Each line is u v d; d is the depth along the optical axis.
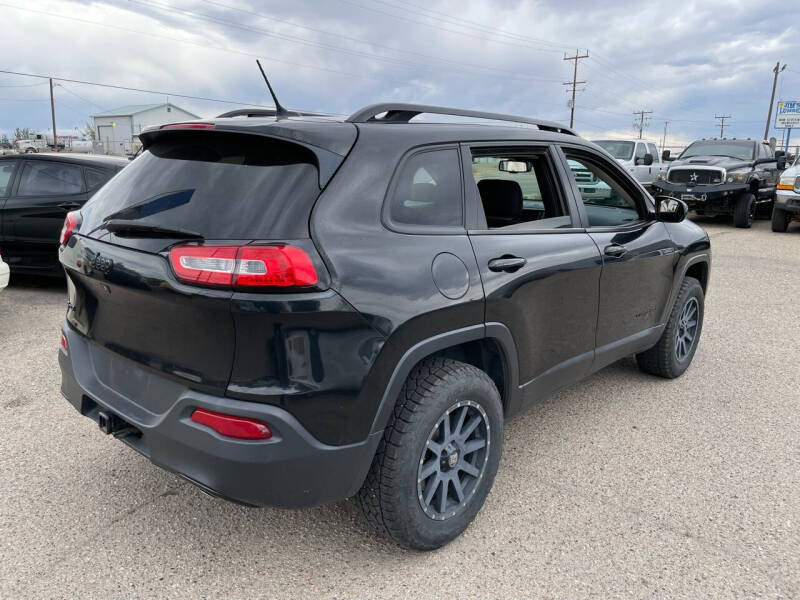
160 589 2.33
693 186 14.10
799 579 2.45
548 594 2.34
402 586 2.37
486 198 3.00
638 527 2.77
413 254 2.30
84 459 3.26
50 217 6.60
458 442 2.55
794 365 4.97
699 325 4.73
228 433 2.03
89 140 70.94
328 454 2.11
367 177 2.27
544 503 2.95
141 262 2.18
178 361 2.15
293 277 1.96
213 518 2.78
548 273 2.90
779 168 15.51
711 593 2.36
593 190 3.52
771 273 8.88
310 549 2.58
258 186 2.13
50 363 4.63
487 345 2.75
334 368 2.06
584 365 3.40
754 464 3.36
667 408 4.08
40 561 2.46
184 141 2.47
